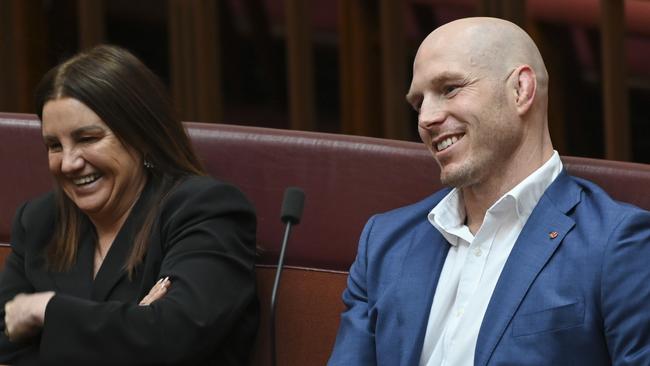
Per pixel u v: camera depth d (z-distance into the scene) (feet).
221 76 34.19
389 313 18.08
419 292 18.01
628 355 16.25
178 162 21.07
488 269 17.49
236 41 35.29
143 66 21.04
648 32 28.58
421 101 18.15
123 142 20.59
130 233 20.52
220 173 21.72
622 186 19.47
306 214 21.29
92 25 31.58
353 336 18.44
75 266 20.80
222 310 19.49
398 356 17.87
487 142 17.46
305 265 21.27
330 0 34.04
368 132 31.86
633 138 29.84
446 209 18.15
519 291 16.90
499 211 17.53
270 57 35.22
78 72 20.57
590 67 29.86
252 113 35.06
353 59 31.91
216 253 19.92
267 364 21.04
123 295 20.21
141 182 20.90
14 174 22.71
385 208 20.97
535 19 29.55
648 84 29.25
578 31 29.68
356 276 18.92
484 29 17.72
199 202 20.34
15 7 31.81
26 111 31.96
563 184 17.61
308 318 21.11
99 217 20.83
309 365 21.04
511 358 16.69
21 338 19.67
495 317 16.93
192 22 31.14
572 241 16.98
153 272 20.18
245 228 20.67
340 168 21.21
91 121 20.42
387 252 18.67
